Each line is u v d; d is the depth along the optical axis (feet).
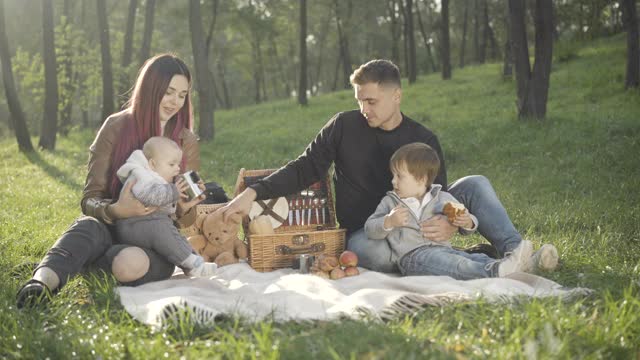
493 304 11.05
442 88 82.17
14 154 54.70
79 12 107.86
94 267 13.71
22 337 9.94
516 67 48.98
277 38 151.43
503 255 14.40
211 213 15.79
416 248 14.35
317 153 16.08
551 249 13.51
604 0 109.91
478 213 14.76
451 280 12.98
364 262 15.03
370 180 15.94
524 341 9.34
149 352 9.18
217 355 8.77
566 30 150.92
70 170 44.73
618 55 82.64
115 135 14.35
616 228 19.20
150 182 13.25
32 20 111.55
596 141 39.11
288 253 15.42
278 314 11.06
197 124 65.51
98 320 10.84
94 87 79.10
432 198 14.53
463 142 44.78
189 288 12.73
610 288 12.14
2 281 14.06
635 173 30.30
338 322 10.41
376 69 14.89
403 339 9.20
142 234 13.52
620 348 9.05
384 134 15.70
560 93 63.41
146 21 66.95
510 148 40.50
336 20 139.33
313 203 16.72
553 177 31.19
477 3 142.72
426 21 170.19
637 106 51.42
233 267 15.15
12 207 28.02
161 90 14.48
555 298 11.26
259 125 70.74
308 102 87.40
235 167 43.47
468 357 8.74
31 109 100.53
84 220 13.43
